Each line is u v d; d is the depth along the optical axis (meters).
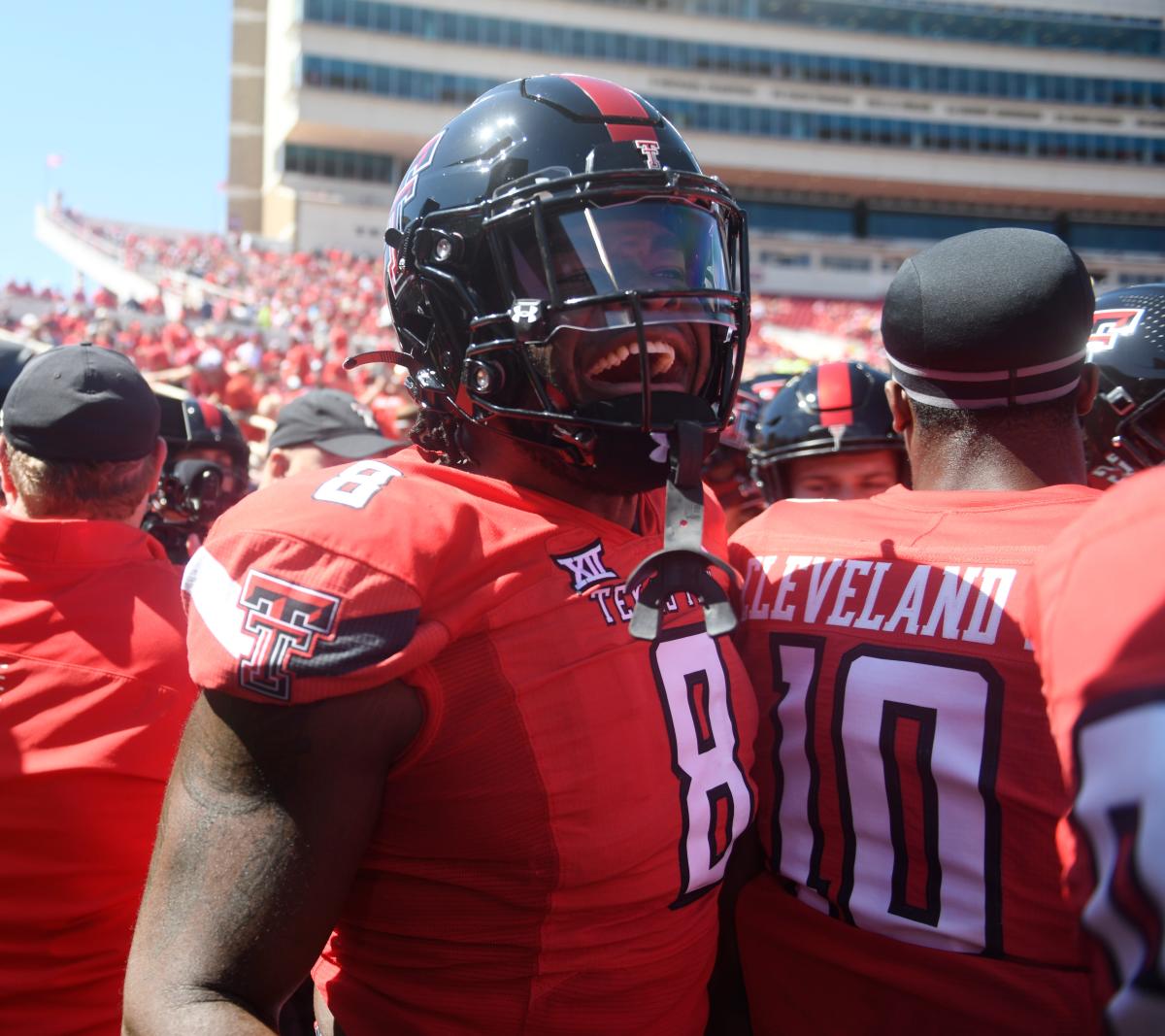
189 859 0.91
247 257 34.50
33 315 24.34
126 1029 0.90
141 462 1.65
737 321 1.13
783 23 40.69
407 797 1.00
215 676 0.91
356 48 36.56
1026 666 1.08
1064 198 43.56
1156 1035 0.50
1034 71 42.62
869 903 1.17
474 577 0.99
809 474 2.33
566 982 1.02
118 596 1.49
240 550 0.95
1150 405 1.69
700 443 1.00
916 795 1.14
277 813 0.91
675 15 39.84
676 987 1.09
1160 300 1.73
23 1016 1.39
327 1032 1.13
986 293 1.15
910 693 1.15
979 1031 1.10
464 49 37.66
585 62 39.09
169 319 23.28
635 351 1.06
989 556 1.16
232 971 0.89
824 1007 1.23
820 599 1.27
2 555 1.47
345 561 0.93
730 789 1.12
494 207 1.07
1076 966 1.05
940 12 41.81
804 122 41.03
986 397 1.18
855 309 39.88
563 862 0.99
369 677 0.90
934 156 41.81
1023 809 1.07
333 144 38.22
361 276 33.28
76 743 1.41
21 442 1.58
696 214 1.10
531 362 1.05
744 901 1.34
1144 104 43.25
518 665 0.99
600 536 1.10
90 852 1.40
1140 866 0.51
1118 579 0.58
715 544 1.33
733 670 1.21
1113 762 0.54
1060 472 1.21
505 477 1.14
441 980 1.03
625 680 1.04
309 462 3.10
